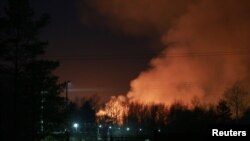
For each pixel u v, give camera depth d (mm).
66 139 51781
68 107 53750
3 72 44281
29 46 44156
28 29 44156
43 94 45969
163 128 100750
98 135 96438
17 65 44344
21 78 44656
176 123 91188
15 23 43812
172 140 35469
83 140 84062
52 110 46156
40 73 44562
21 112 45062
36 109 45438
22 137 45531
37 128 46688
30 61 44594
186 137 35125
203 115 85250
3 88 45250
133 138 61312
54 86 46656
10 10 43812
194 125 75312
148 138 59219
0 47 43625
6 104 44938
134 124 141250
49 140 49438
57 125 47938
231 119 90250
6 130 44406
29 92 45219
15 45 44062
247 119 96062
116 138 65000
